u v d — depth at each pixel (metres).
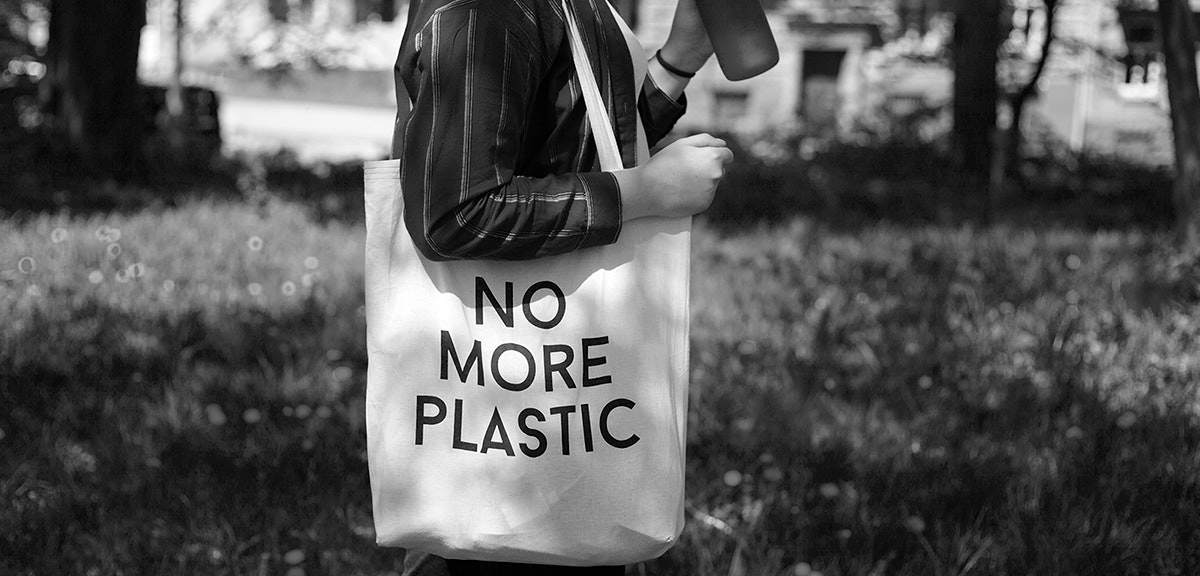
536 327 1.85
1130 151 20.05
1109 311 5.68
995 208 11.86
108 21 11.36
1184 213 6.86
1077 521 3.18
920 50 20.97
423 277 1.88
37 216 8.25
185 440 3.77
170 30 19.95
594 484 1.87
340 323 5.43
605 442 1.86
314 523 3.21
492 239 1.75
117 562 2.95
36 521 3.13
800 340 5.34
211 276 6.39
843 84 23.17
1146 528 3.12
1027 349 5.09
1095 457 3.67
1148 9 19.38
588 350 1.85
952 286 6.45
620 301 1.85
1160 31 6.93
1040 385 4.52
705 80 23.25
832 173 14.10
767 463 3.71
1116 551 3.01
